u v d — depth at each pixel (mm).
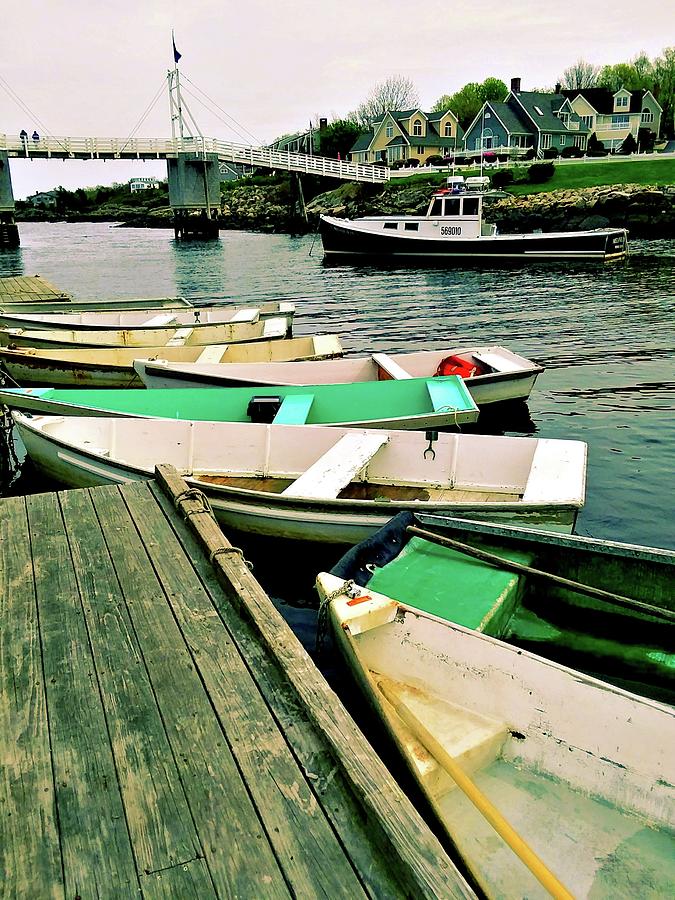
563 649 4789
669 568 4621
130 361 11883
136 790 2803
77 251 46844
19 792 2801
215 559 4410
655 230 40906
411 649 4262
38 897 2379
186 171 55875
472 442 6926
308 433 7422
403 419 7965
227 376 9891
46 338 12594
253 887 2406
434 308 21359
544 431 10188
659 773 3461
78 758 2967
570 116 63000
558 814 3555
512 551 5145
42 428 7480
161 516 5266
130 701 3295
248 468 7570
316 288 26328
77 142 53094
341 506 5934
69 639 3764
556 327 17844
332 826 2633
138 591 4227
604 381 12742
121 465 6660
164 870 2469
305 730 3100
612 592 4848
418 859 2373
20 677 3473
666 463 9031
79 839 2594
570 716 3707
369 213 52344
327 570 6523
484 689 3998
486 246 31344
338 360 10531
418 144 69500
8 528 5074
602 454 9328
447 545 5016
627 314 19344
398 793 2658
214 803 2738
